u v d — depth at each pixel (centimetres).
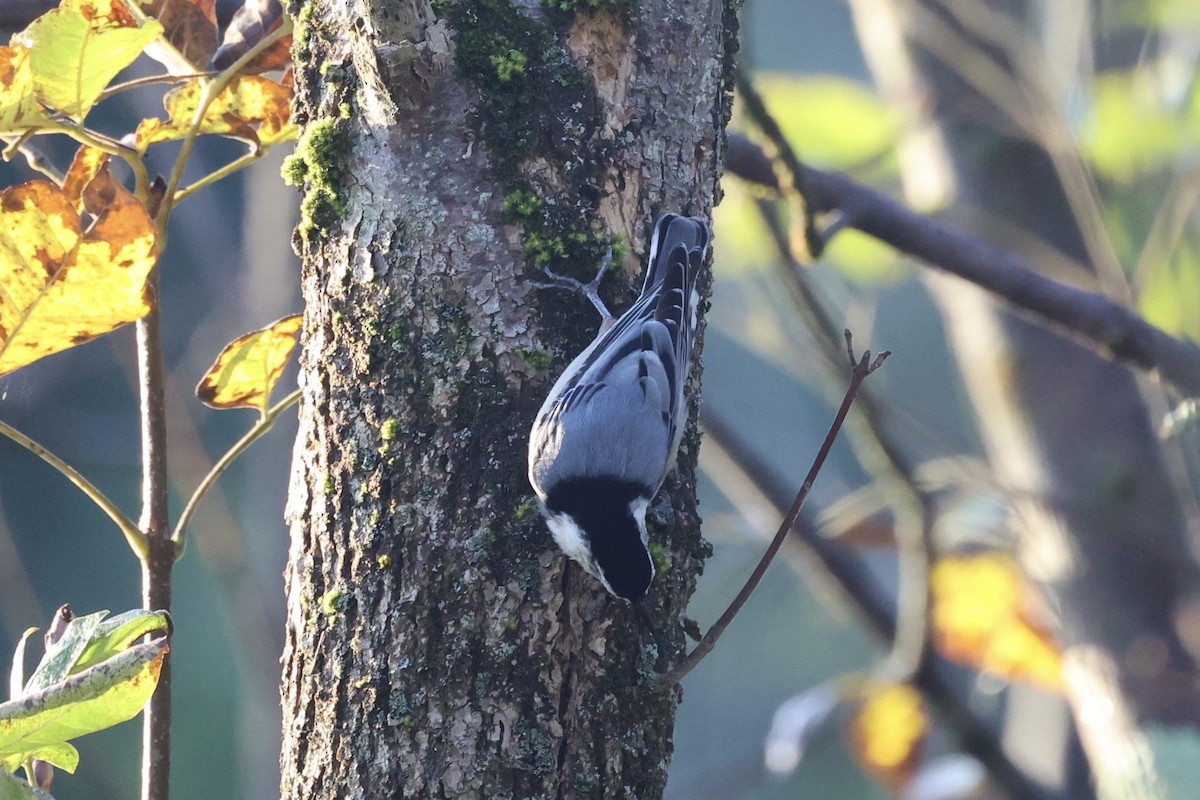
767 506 1134
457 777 516
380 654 528
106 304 525
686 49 593
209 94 556
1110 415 1129
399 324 549
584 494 550
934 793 1035
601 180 571
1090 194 1014
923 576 998
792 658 1908
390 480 541
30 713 420
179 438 1233
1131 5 1069
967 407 1738
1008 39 1070
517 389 551
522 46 562
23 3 784
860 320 1164
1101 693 1055
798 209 926
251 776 1241
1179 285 1106
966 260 957
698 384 664
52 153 1269
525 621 532
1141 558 1063
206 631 1950
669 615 588
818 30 1947
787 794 1962
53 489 1992
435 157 552
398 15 524
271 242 1257
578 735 530
